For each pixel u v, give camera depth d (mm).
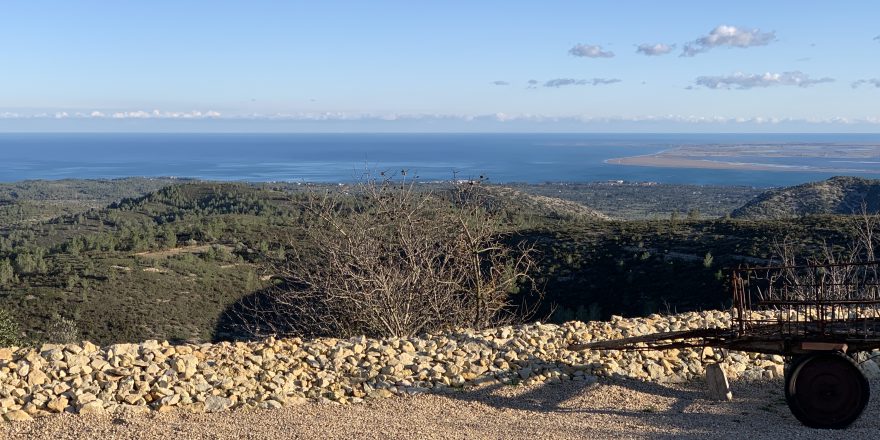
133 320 43812
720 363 8914
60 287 50062
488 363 8820
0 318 15852
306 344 8930
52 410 7023
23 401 7070
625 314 33562
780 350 7344
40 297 48062
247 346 8758
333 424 6824
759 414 7445
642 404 7828
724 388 8062
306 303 11984
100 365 7691
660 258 38688
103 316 44906
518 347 9195
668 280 35656
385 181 12734
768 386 8695
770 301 7789
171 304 46344
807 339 7156
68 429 6555
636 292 35250
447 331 11320
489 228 12828
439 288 12289
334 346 8859
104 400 7191
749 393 8383
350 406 7590
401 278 11750
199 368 7949
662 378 8867
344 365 8422
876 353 9188
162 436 6359
